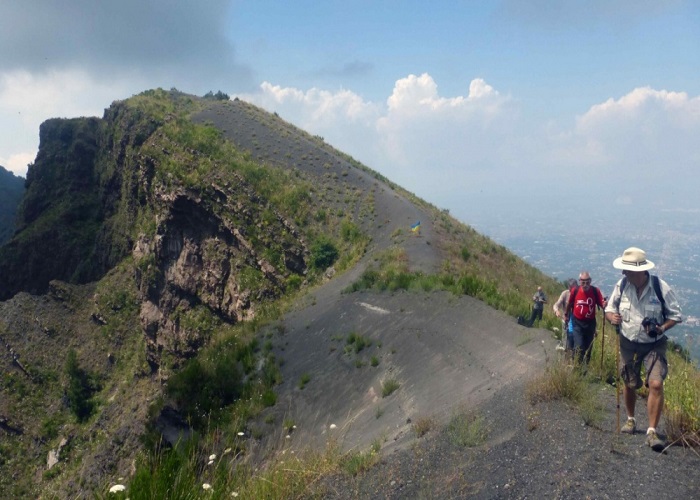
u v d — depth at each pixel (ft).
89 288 168.45
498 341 39.91
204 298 115.85
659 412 18.95
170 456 21.42
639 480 16.53
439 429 24.77
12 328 154.20
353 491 20.74
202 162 130.00
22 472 120.37
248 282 107.04
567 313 29.50
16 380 143.43
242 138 155.94
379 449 25.72
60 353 149.48
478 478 18.63
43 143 239.30
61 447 117.08
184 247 123.54
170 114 175.52
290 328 67.51
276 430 42.78
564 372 25.07
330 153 160.76
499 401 26.25
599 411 22.41
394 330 51.55
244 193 119.65
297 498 21.34
